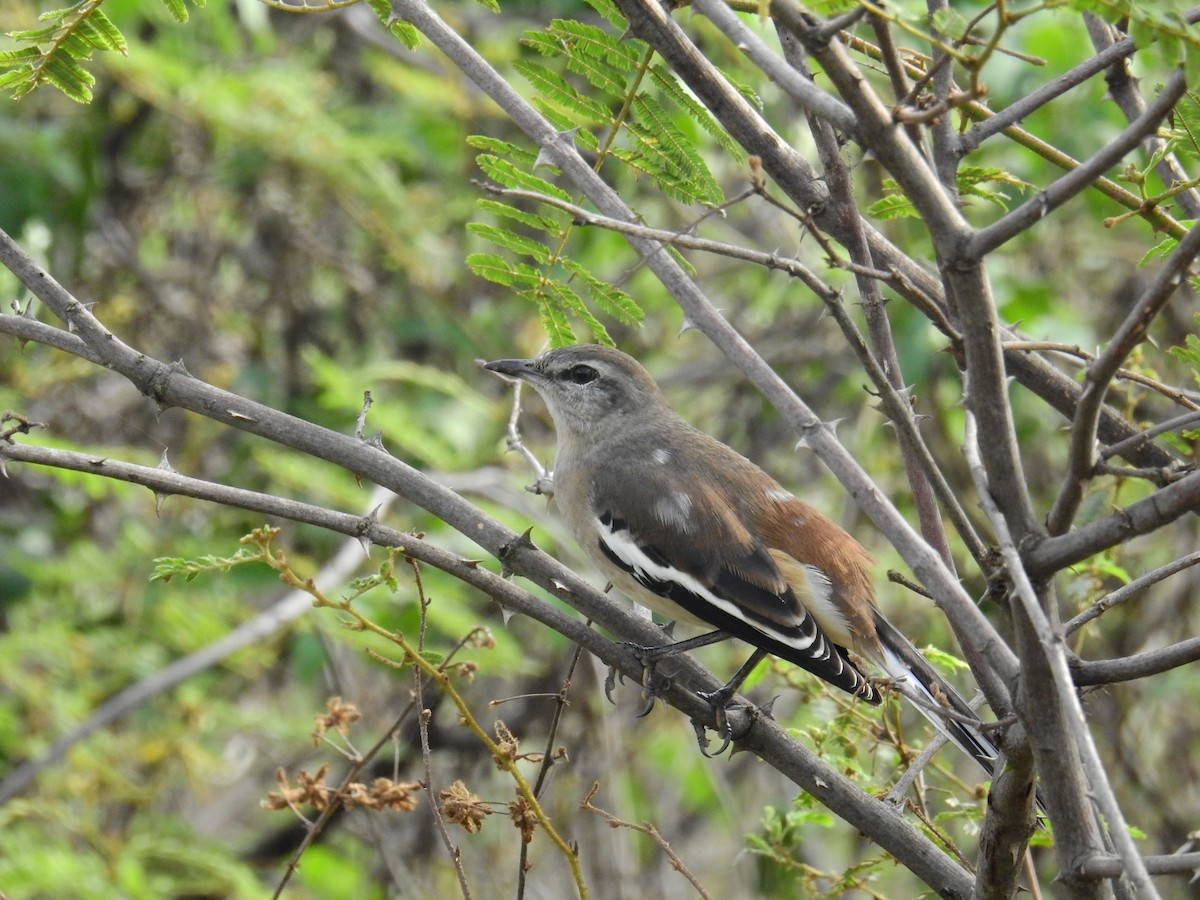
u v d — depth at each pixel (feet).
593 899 45.29
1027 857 22.22
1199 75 14.57
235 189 51.24
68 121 48.70
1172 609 45.01
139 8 44.39
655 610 28.43
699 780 50.65
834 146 22.02
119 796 43.47
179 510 48.26
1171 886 42.14
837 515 51.24
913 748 27.55
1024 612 16.30
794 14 15.33
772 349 52.70
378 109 51.01
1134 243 50.03
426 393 47.93
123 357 21.74
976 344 16.12
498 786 48.19
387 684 48.55
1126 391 28.78
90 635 44.37
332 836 50.72
